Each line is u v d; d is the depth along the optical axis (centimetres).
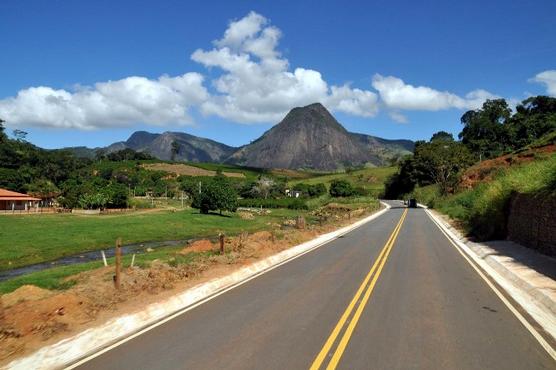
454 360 689
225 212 7519
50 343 795
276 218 6938
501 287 1270
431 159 9431
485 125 12438
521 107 12719
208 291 1252
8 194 8050
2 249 3288
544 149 6650
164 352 743
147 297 1142
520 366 667
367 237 2850
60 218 5716
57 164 13675
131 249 3603
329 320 918
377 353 720
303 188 13450
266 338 805
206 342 790
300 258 1925
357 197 10369
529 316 954
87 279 1462
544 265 1576
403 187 12619
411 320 916
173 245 3884
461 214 4138
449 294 1170
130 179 14775
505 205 2538
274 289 1256
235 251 2002
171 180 15162
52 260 3089
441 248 2247
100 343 816
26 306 927
